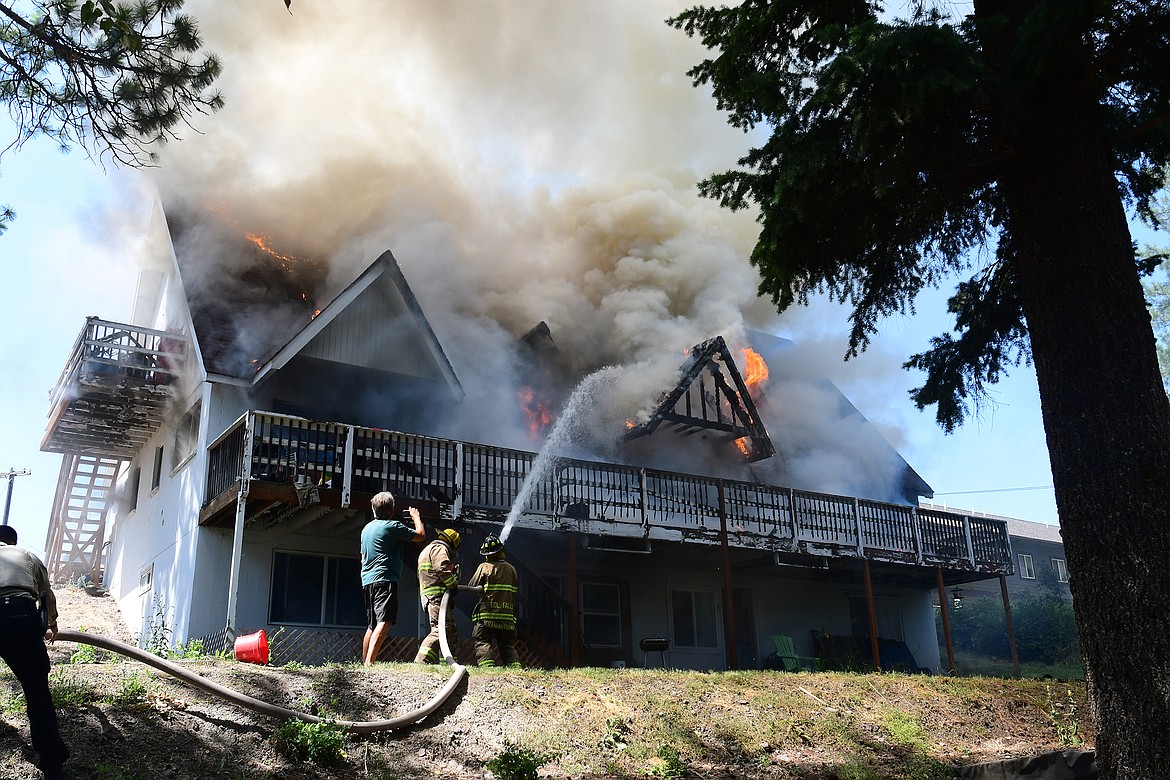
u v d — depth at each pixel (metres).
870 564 18.98
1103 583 6.96
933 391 10.84
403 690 7.68
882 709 9.57
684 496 17.45
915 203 9.14
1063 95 7.82
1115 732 6.73
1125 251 7.58
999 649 31.33
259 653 9.09
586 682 8.73
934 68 7.00
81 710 6.21
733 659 16.28
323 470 13.59
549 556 17.28
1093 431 7.20
